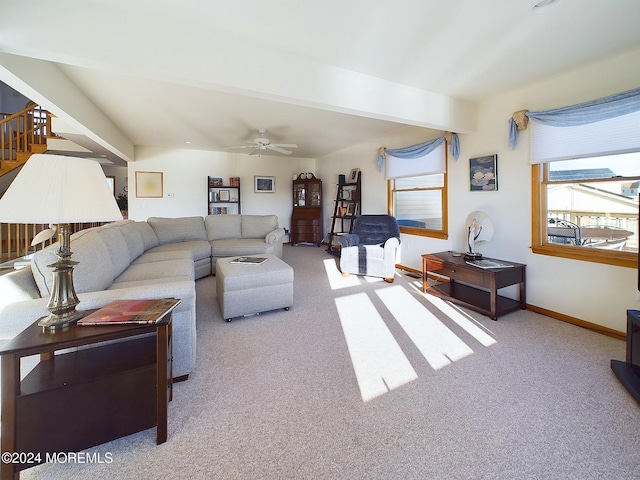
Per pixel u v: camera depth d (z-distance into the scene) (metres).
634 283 2.28
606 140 2.35
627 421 1.45
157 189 6.22
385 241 4.47
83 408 1.20
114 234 2.78
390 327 2.57
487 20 1.87
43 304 1.44
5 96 6.90
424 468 1.20
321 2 1.72
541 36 2.04
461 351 2.15
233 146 6.08
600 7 1.73
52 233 1.99
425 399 1.63
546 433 1.38
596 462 1.22
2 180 5.25
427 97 3.01
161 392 1.31
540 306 2.89
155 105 3.54
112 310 1.39
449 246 3.88
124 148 5.14
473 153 3.48
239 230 5.16
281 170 7.57
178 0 1.71
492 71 2.57
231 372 1.89
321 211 7.38
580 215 2.65
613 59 2.33
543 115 2.70
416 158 4.36
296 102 2.43
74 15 1.68
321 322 2.69
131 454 1.27
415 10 1.79
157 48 1.87
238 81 2.11
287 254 6.21
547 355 2.09
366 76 2.64
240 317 2.82
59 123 4.48
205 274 4.29
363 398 1.64
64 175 1.23
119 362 1.35
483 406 1.57
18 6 1.57
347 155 6.30
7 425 1.09
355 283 3.97
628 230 2.37
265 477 1.17
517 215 3.05
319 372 1.89
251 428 1.42
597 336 2.39
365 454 1.27
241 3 1.74
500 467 1.20
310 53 2.29
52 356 1.39
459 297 3.16
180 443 1.33
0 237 4.29
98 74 2.69
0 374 1.09
